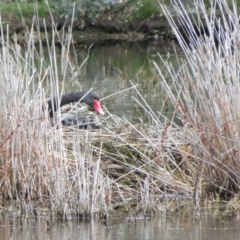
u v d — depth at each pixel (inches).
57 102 487.5
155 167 498.0
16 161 464.8
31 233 408.5
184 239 395.9
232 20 478.3
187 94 482.3
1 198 465.7
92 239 396.5
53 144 478.0
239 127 466.3
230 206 458.6
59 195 446.0
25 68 480.7
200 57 471.5
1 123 470.6
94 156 505.4
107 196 452.1
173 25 487.2
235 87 466.3
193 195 473.7
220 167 474.9
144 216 442.9
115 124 568.1
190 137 482.0
